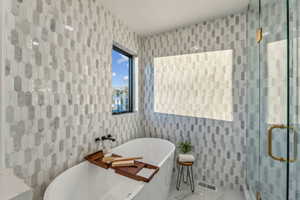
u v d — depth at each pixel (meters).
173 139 2.43
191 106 2.27
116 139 2.09
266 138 1.24
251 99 1.68
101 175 1.52
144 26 2.26
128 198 1.02
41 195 1.17
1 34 0.93
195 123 2.24
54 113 1.26
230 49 1.98
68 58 1.37
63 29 1.32
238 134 1.96
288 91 0.97
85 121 1.58
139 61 2.64
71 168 1.34
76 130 1.48
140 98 2.70
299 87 0.99
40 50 1.14
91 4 1.62
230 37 1.98
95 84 1.71
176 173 2.36
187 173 2.17
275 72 1.09
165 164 1.62
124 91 2.49
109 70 1.92
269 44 1.18
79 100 1.50
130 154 2.15
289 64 0.97
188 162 1.98
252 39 1.62
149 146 2.43
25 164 1.07
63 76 1.33
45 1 1.17
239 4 1.75
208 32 2.12
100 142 1.77
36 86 1.12
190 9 1.85
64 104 1.35
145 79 2.68
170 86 2.44
